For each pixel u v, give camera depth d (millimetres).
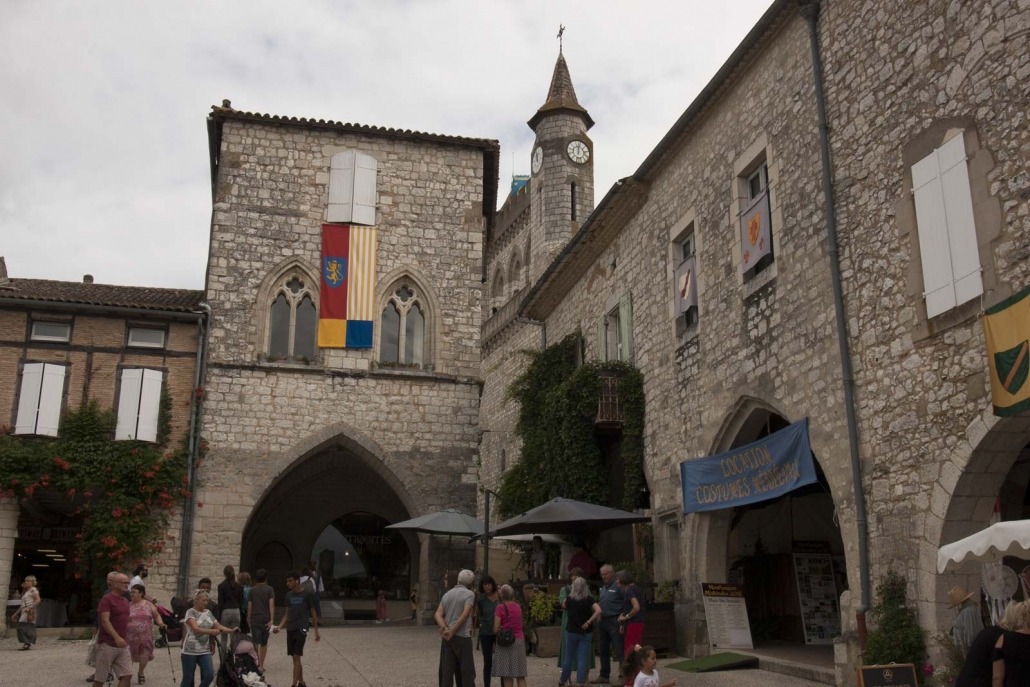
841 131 13727
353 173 27250
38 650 19000
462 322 27141
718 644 15984
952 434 11094
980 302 10789
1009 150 10562
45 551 27672
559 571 24297
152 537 23031
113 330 24156
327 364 25875
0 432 22578
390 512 31000
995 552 10508
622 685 12688
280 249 26344
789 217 14977
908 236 12117
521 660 11977
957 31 11562
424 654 17000
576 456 21172
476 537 20438
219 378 24938
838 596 17375
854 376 13000
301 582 14688
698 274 18141
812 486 16031
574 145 43688
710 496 16688
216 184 26812
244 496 24250
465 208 27969
